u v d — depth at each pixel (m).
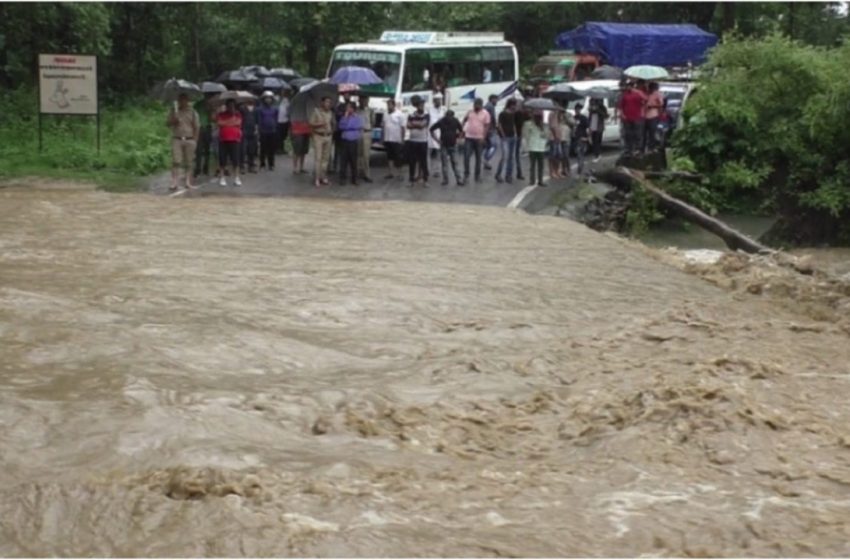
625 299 14.45
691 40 47.97
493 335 12.07
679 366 10.76
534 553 6.47
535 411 9.48
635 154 27.98
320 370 10.44
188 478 7.33
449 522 6.88
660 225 25.84
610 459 8.29
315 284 14.26
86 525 6.70
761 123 28.69
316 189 25.73
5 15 34.38
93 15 35.81
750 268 17.66
